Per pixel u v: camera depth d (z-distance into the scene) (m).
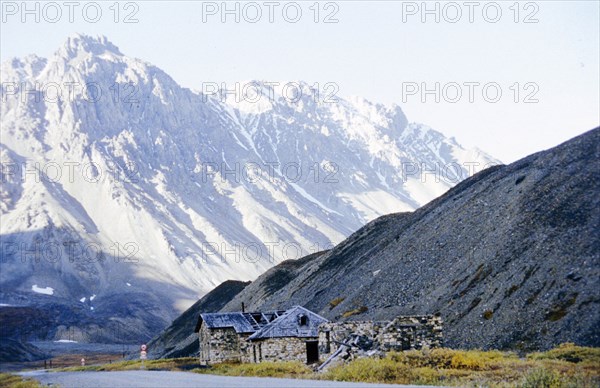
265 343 72.62
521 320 64.56
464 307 74.19
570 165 88.06
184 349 143.88
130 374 73.50
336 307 105.62
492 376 41.62
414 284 91.62
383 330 56.53
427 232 106.25
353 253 139.00
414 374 43.78
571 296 63.22
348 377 44.81
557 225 76.94
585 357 49.09
